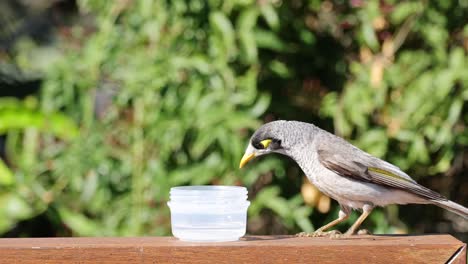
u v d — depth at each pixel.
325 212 12.40
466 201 12.96
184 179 11.78
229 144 11.47
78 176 12.05
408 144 12.02
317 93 12.33
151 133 11.75
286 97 12.40
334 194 8.53
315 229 12.48
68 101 12.19
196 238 7.19
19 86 14.75
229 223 7.23
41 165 12.35
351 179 8.35
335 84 12.52
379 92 11.62
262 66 12.20
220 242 7.16
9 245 7.07
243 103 11.72
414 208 13.17
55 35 15.81
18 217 12.21
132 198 11.93
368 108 11.60
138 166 11.82
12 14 15.94
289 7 12.19
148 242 7.21
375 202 8.41
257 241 7.24
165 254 6.92
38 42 15.70
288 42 12.32
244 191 7.30
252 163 12.05
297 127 8.68
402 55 11.96
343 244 6.97
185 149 12.07
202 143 11.37
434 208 13.19
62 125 11.96
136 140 11.83
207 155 12.12
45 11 16.06
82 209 12.52
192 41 11.84
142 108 11.80
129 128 11.99
